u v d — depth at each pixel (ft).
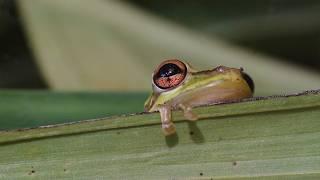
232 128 0.41
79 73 0.59
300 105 0.40
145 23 0.62
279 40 0.68
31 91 0.52
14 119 0.51
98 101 0.53
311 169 0.40
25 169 0.43
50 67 0.59
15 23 0.65
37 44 0.60
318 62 0.68
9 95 0.51
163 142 0.41
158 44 0.61
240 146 0.41
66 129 0.42
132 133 0.42
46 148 0.42
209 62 0.61
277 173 0.41
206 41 0.62
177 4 0.68
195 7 0.68
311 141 0.40
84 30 0.60
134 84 0.59
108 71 0.60
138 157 0.42
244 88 0.46
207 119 0.41
